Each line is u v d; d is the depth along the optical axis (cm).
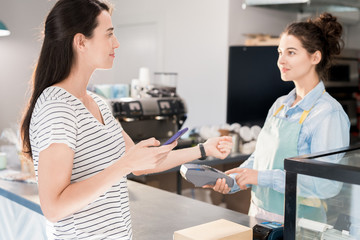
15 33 480
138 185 212
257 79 422
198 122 476
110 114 137
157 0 509
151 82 529
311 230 105
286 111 180
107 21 120
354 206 99
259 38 426
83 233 120
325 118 167
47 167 107
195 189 347
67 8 116
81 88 125
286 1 377
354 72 458
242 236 125
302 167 102
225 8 434
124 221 128
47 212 108
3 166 242
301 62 174
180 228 152
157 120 341
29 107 123
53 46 118
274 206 175
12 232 199
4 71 477
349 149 123
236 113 438
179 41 487
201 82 468
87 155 118
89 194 107
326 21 176
